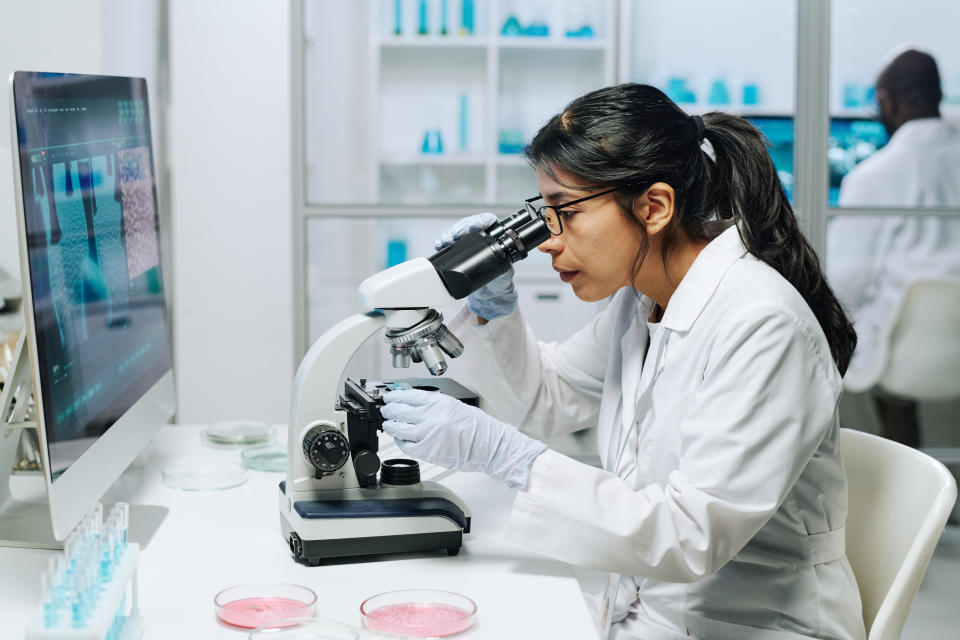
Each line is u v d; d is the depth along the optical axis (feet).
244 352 10.23
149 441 4.78
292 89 9.79
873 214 10.39
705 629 3.94
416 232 11.43
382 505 3.55
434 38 11.23
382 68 11.53
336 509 3.47
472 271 3.56
